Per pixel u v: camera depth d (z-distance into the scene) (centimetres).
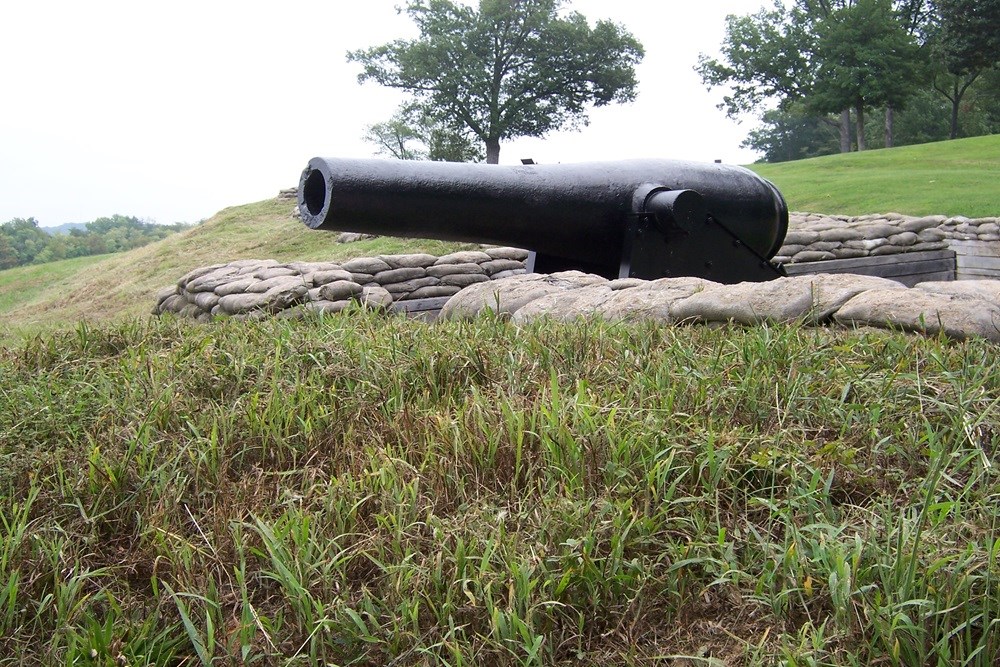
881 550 227
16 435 342
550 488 275
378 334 446
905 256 1280
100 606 256
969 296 384
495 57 4494
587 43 4356
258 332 491
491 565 243
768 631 219
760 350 355
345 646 229
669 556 250
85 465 317
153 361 426
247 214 2611
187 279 1066
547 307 527
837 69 4725
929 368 332
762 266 695
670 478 281
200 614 248
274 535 253
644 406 322
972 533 240
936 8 5325
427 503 281
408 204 605
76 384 402
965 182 2058
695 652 224
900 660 204
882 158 2958
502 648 216
